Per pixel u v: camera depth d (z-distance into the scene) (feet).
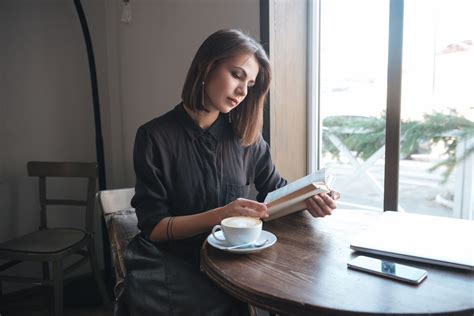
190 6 6.29
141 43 7.34
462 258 2.34
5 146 6.82
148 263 3.27
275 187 4.38
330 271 2.35
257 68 3.72
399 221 3.19
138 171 3.49
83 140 7.74
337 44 5.74
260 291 2.10
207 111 3.74
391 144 4.63
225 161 3.86
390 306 1.88
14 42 6.80
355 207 6.45
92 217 6.47
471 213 5.71
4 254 5.53
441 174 5.77
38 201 7.27
